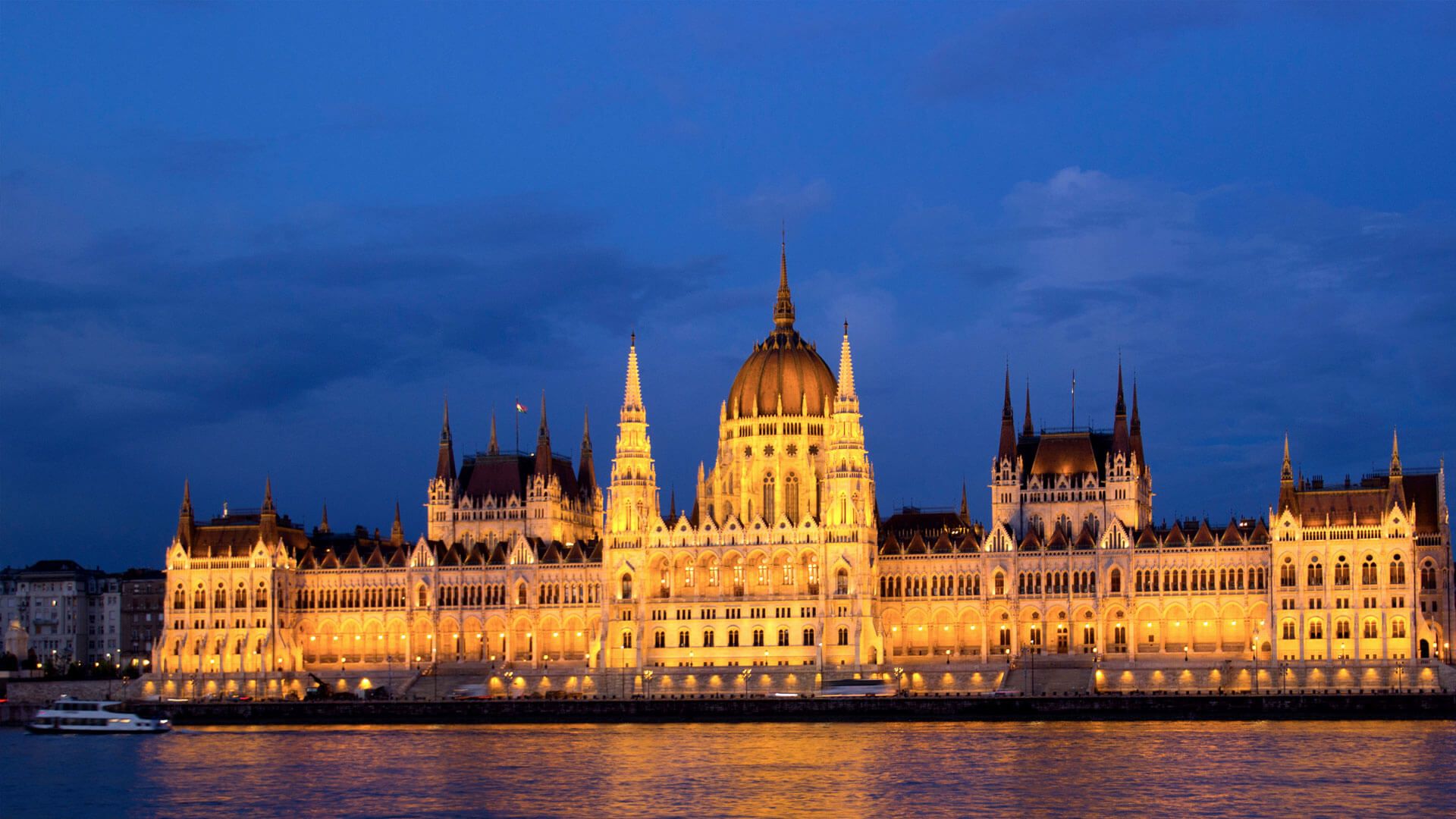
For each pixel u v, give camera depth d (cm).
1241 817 19862
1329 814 19912
